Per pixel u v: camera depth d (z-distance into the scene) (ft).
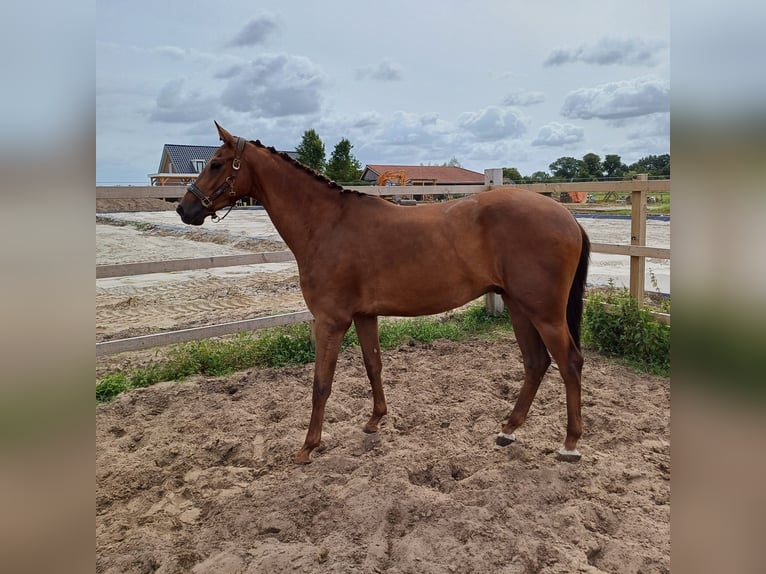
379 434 11.36
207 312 22.34
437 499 8.54
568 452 9.91
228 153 10.44
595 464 9.77
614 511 8.34
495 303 21.02
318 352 10.35
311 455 10.71
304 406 12.97
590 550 7.40
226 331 15.26
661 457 10.02
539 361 10.67
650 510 8.32
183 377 15.20
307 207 10.43
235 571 7.15
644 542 7.53
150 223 61.00
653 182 15.71
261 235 46.96
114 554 7.68
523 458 10.16
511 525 7.92
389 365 15.96
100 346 13.20
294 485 9.30
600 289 23.34
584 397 13.10
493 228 9.68
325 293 10.20
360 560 7.32
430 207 10.37
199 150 148.36
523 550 7.18
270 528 8.20
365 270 10.03
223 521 8.44
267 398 13.51
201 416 12.52
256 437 11.50
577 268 10.14
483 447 10.75
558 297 9.53
